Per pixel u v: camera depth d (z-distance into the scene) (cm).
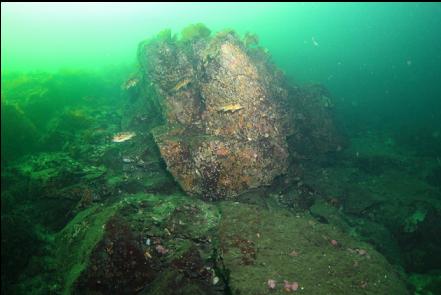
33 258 180
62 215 221
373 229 236
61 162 275
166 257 158
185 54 312
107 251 140
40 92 456
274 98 294
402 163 344
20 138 330
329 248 170
